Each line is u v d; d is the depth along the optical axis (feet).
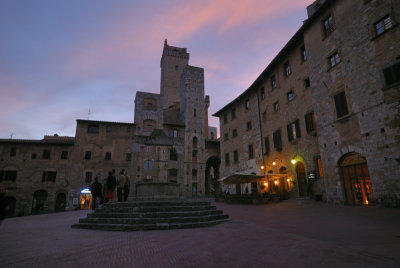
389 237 20.70
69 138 139.44
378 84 47.39
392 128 44.34
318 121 63.41
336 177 56.59
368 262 13.92
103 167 118.83
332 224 28.45
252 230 25.40
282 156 82.74
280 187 83.30
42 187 110.83
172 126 150.41
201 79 169.48
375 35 48.80
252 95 104.99
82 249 18.26
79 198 111.96
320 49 63.82
